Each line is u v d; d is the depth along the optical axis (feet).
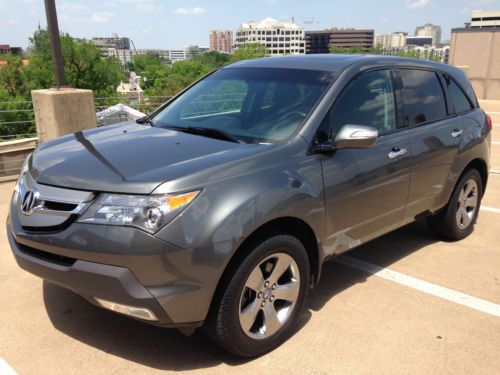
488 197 22.30
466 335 11.02
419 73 14.49
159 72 345.72
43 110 24.61
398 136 12.94
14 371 9.36
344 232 11.57
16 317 11.17
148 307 8.45
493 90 62.23
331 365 9.80
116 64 226.58
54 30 23.67
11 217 10.12
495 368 9.91
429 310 12.04
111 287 8.46
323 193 10.61
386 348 10.41
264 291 9.77
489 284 13.57
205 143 10.62
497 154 31.68
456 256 15.46
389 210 12.87
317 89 11.73
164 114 13.46
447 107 15.37
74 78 210.79
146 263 8.32
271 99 11.98
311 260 11.14
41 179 9.50
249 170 9.49
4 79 216.54
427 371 9.73
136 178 8.74
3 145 24.73
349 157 11.35
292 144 10.45
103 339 10.42
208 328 9.25
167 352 10.05
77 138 11.81
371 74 12.77
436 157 14.21
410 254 15.53
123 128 12.66
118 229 8.37
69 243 8.67
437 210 15.25
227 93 12.95
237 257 9.14
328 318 11.51
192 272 8.52
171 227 8.36
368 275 13.92
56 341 10.31
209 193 8.79
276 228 9.87
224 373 9.45
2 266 13.76
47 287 12.60
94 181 8.86
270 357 10.00
